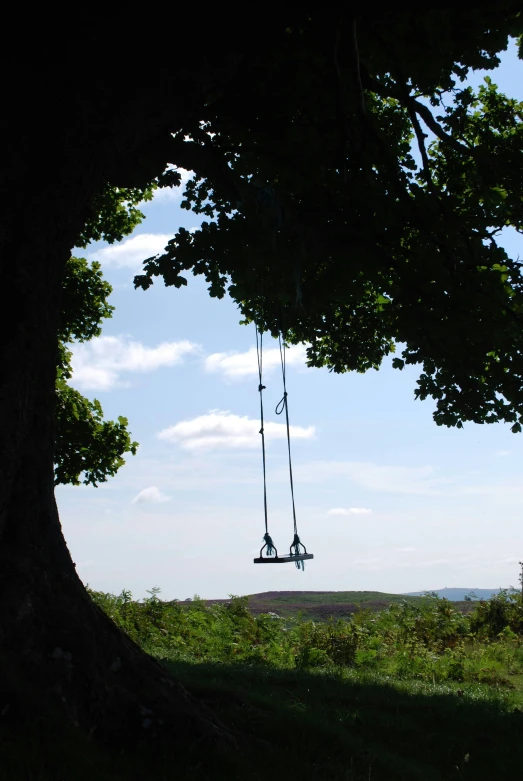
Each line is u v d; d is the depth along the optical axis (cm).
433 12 845
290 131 905
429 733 726
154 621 1514
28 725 426
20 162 571
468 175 1118
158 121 684
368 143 1013
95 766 422
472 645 1631
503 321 1009
